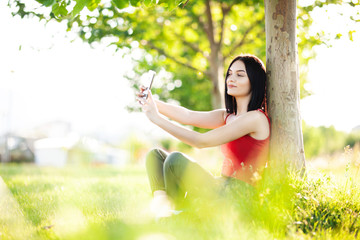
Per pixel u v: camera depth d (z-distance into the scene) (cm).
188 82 1611
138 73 1443
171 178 292
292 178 305
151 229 246
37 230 248
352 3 562
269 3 348
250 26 1079
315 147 1850
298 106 344
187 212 271
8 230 245
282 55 341
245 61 314
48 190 473
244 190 279
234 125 297
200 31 1145
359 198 310
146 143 3272
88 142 2278
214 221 247
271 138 337
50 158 3089
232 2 903
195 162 294
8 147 2588
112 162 3419
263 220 252
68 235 233
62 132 4662
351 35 563
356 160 315
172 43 1122
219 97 1073
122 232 238
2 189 367
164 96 1664
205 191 290
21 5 555
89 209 333
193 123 364
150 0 354
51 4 353
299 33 823
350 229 270
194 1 957
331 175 329
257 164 299
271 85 343
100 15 820
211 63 1080
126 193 460
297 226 255
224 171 307
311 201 284
